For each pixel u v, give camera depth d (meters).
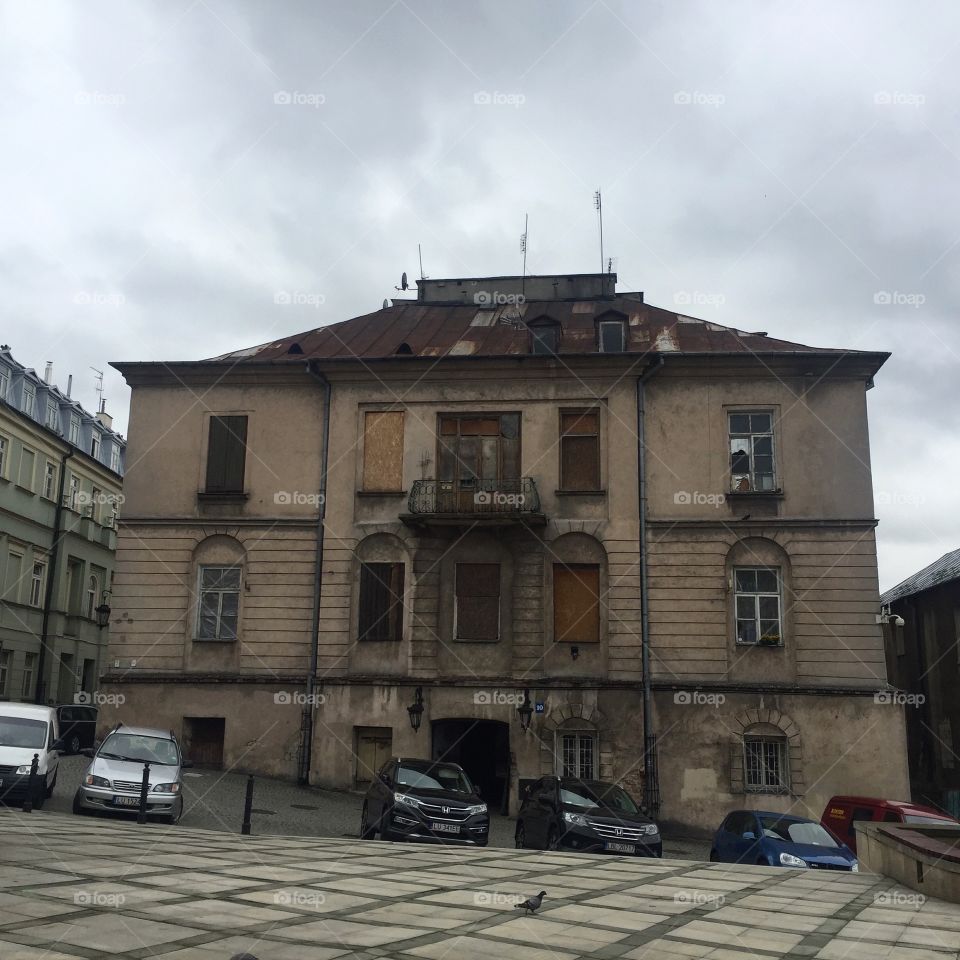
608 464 27.50
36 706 21.56
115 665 27.95
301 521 28.22
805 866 15.97
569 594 27.03
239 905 9.33
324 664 27.22
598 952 8.21
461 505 27.22
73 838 14.02
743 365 27.53
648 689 25.91
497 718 26.22
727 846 17.91
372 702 26.73
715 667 26.06
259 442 28.98
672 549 26.88
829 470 26.97
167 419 29.42
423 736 26.33
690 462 27.38
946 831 15.14
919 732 39.31
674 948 8.53
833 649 25.91
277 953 7.51
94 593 48.69
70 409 47.94
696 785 25.33
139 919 8.38
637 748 25.62
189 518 28.59
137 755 20.06
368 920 8.98
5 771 19.17
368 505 28.06
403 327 31.84
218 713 27.27
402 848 16.12
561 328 29.61
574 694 26.12
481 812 18.52
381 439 28.53
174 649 27.92
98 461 48.03
